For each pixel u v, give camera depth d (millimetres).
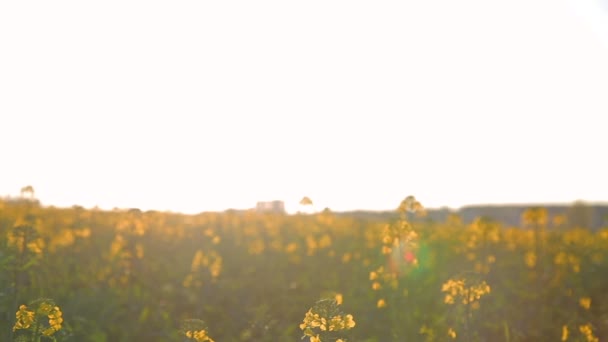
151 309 10344
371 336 8812
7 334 7504
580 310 11250
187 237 17891
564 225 22281
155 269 13133
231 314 10367
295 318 10188
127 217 13398
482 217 14039
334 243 18156
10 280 8734
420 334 8766
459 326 8719
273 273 13422
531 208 15070
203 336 6184
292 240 18469
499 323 9984
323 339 5559
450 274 13242
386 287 9648
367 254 15656
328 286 12023
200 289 11875
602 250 16516
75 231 15117
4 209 18688
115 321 9641
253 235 18094
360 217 26750
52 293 10055
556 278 12898
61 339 7492
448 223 24562
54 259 12656
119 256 13398
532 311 11102
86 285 11430
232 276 13164
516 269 14352
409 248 9344
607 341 9633
